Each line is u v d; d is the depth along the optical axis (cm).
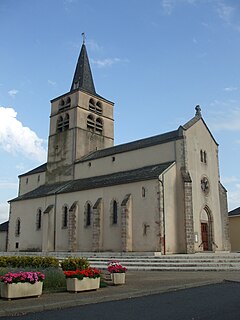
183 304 1009
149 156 3388
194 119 3403
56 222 3712
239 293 1193
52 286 1345
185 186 3019
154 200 2917
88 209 3453
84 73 4616
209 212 3303
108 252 3059
